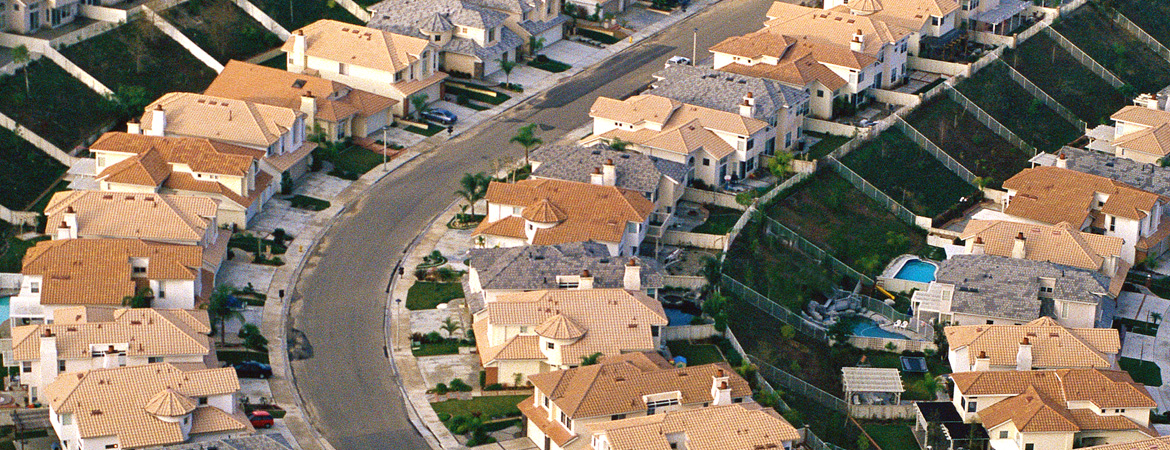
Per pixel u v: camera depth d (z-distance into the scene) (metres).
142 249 161.00
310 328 162.62
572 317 154.00
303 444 144.75
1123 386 150.50
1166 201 187.88
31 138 186.50
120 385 140.25
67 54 198.62
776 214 185.62
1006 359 156.38
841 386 161.62
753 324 166.62
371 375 155.75
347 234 179.00
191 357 148.75
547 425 144.12
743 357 159.25
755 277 174.75
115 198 169.00
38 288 159.12
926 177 198.75
